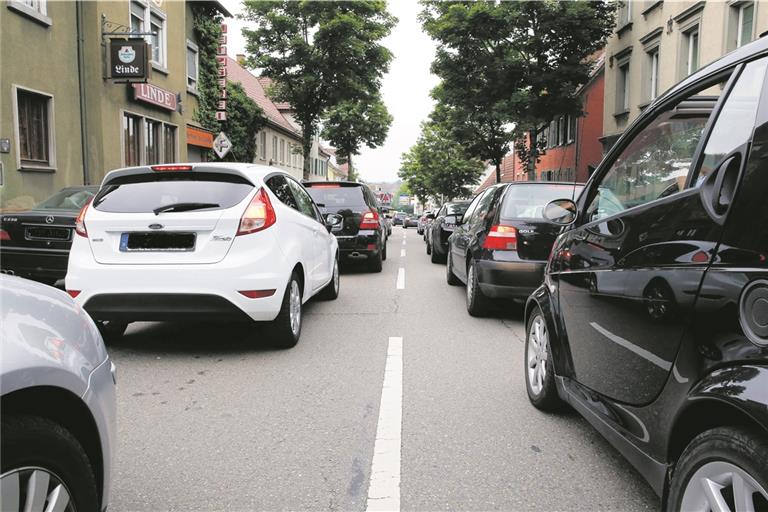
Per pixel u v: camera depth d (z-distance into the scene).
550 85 20.36
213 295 5.07
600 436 3.64
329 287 8.56
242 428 3.72
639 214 2.80
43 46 13.80
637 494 2.91
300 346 5.90
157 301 5.10
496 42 20.80
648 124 3.04
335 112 39.38
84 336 2.18
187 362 5.27
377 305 8.39
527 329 4.38
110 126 16.19
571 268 3.55
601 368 3.06
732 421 1.99
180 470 3.14
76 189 9.46
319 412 4.01
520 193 7.17
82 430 2.10
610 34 20.61
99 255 5.19
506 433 3.67
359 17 24.14
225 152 17.41
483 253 6.99
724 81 2.40
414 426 3.78
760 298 1.85
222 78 24.86
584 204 3.63
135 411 4.03
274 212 5.46
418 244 23.89
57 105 14.31
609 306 2.96
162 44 19.56
